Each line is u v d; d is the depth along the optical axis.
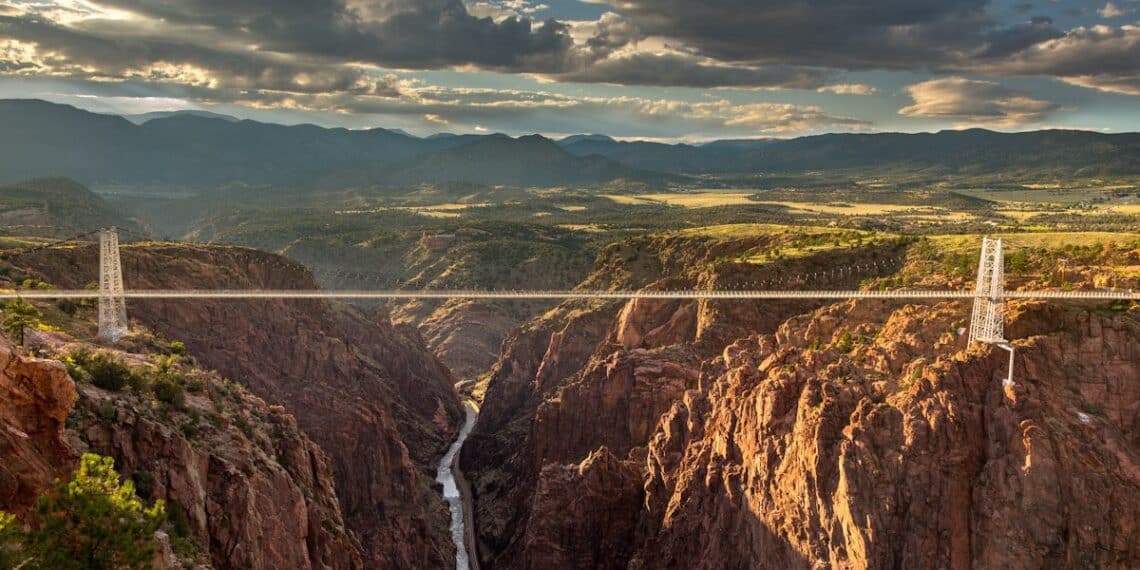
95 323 184.00
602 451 190.00
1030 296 149.88
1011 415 127.00
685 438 182.25
